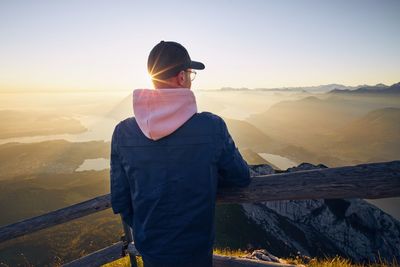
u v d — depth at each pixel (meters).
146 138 1.97
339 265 5.65
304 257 7.76
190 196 1.88
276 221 69.56
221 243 54.94
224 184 2.14
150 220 1.97
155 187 1.93
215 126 1.89
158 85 2.01
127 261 7.08
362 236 64.88
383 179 1.74
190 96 1.87
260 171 68.88
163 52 1.94
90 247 79.25
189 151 1.87
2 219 128.25
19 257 75.81
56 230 92.62
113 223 97.00
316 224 69.81
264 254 8.27
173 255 1.94
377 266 5.28
